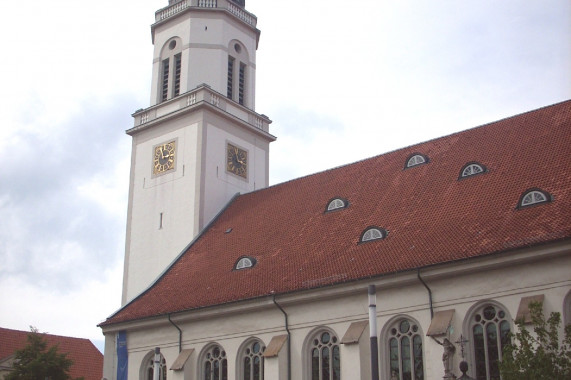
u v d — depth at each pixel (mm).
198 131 53812
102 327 45688
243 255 44875
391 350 35219
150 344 43812
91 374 70500
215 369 41031
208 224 52188
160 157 55594
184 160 54000
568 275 30406
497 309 32344
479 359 32469
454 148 43594
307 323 37750
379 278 35188
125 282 54062
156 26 59531
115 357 45094
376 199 43062
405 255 35750
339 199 44719
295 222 45844
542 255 30844
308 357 37656
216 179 53844
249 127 57750
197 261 48000
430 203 39406
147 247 53781
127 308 46344
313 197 47812
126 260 54594
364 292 36094
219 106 55594
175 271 48312
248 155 57594
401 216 39719
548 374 23844
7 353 67500
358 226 41219
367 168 47469
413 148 46531
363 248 38625
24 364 47625
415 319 34344
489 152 41062
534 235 31672
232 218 51531
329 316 37094
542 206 33594
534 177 36344
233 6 59781
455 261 32969
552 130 39562
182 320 42344
